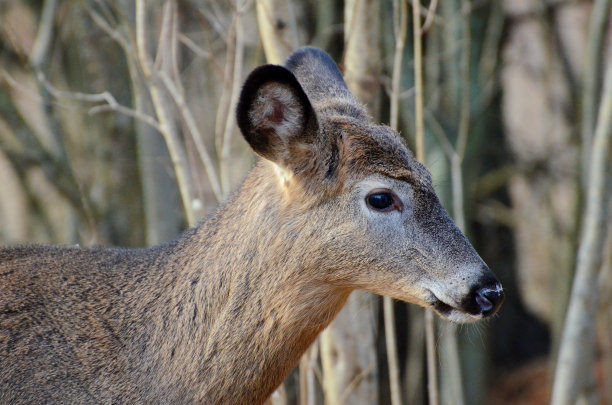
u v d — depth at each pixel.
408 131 16.36
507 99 21.94
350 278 8.40
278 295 8.31
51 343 8.24
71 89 16.86
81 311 8.42
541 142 22.30
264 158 8.24
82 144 16.89
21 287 8.45
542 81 21.70
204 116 16.02
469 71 16.94
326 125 8.38
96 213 16.17
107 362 8.27
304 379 11.17
